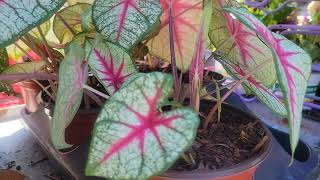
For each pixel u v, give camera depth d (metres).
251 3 0.74
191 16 0.41
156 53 0.47
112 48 0.31
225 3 0.35
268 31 0.27
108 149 0.22
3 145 0.55
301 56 0.27
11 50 0.53
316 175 0.43
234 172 0.28
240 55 0.39
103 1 0.32
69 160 0.43
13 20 0.25
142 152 0.22
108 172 0.22
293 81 0.25
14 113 0.67
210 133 0.34
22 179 0.45
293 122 0.23
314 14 0.79
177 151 0.21
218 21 0.37
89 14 0.34
